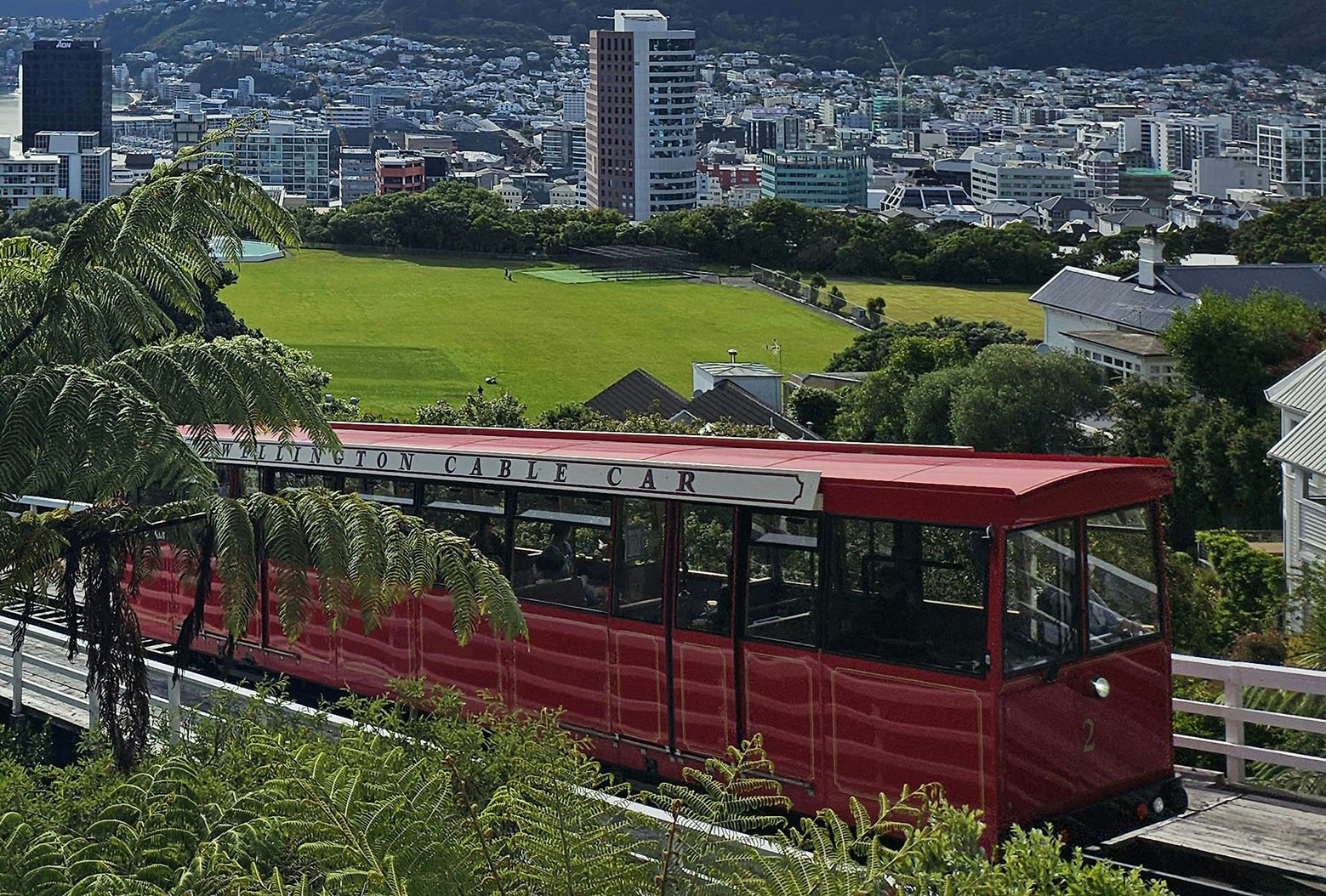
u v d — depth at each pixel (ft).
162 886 27.07
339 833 25.32
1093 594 42.04
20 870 27.17
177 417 40.22
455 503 53.11
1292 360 263.29
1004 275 550.77
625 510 47.85
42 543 38.14
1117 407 246.06
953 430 250.16
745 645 44.65
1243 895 33.86
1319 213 499.92
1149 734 43.29
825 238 572.92
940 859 25.64
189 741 38.27
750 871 25.30
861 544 42.22
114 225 41.22
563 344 451.94
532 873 24.71
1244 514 219.82
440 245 595.88
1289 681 42.24
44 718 51.78
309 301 502.38
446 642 53.57
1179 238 541.75
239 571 38.68
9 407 37.60
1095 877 25.68
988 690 39.42
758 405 252.83
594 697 48.91
